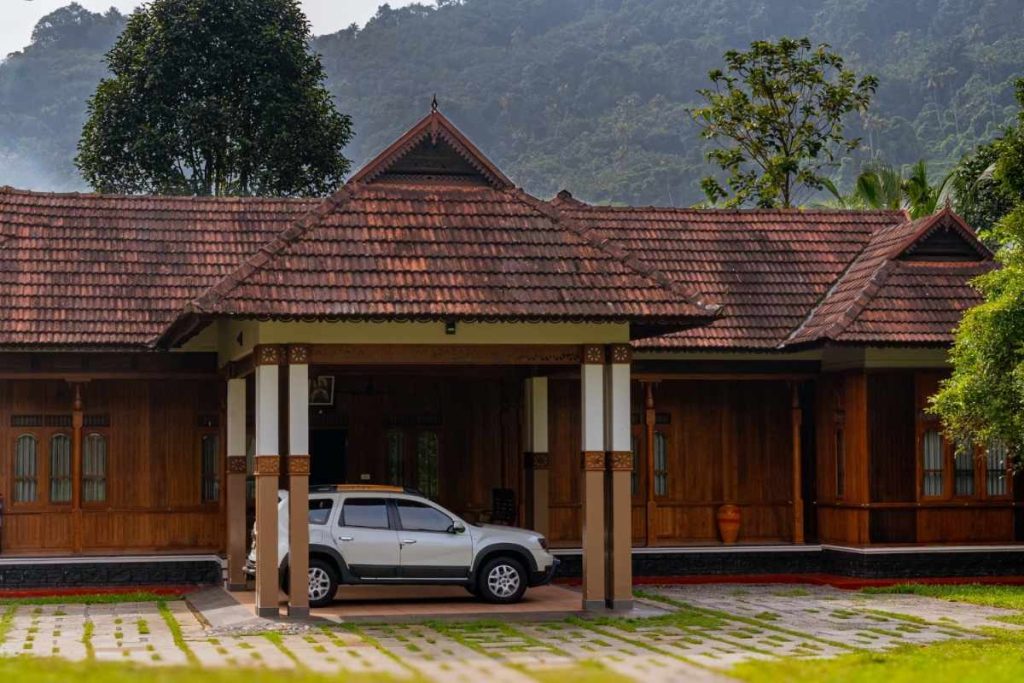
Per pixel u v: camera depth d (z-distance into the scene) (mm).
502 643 15992
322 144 45094
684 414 25828
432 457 25969
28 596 22250
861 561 23875
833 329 23438
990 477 24797
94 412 24125
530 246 18859
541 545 20219
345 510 19609
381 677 12758
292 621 17828
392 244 18516
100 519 23984
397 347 18406
